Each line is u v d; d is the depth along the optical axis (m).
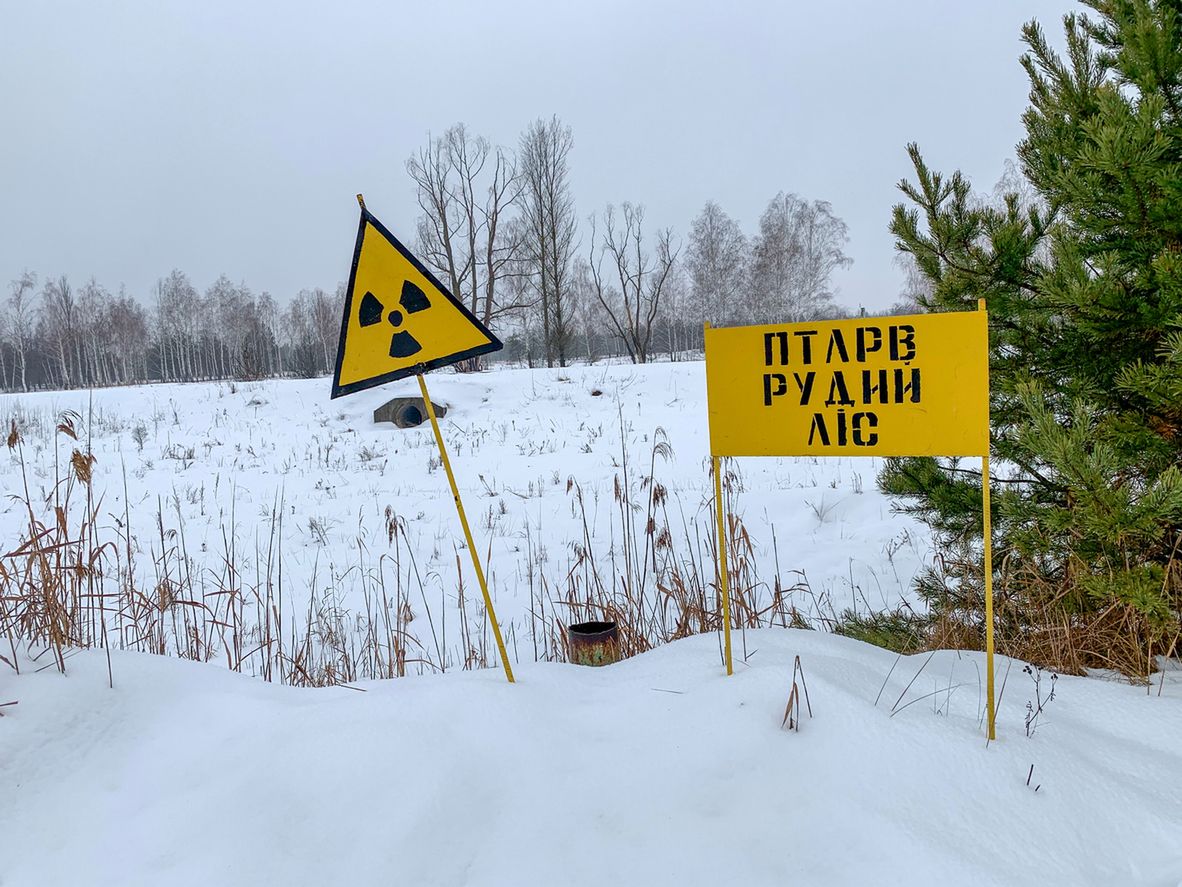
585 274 43.03
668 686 2.97
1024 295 3.83
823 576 6.55
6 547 8.08
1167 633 3.29
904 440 2.68
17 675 2.92
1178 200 3.12
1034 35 3.91
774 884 1.94
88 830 2.21
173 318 62.12
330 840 2.15
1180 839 2.03
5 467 13.23
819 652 3.26
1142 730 2.67
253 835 2.15
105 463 13.82
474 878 2.03
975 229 3.91
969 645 3.95
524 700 2.86
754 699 2.67
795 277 45.88
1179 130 3.33
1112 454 3.04
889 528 7.72
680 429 15.37
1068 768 2.32
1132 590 2.98
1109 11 3.79
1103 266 3.24
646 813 2.23
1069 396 3.62
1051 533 3.46
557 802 2.30
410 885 2.00
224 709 2.89
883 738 2.42
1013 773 2.28
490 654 5.28
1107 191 3.40
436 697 2.84
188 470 13.27
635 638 4.48
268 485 11.96
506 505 10.14
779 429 2.86
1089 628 3.47
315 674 4.70
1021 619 3.95
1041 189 4.07
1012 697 2.89
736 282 47.69
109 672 3.00
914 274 29.89
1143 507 2.88
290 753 2.51
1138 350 3.50
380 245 3.15
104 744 2.62
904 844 1.99
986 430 2.54
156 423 17.72
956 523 4.12
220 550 8.34
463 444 15.16
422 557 8.02
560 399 19.44
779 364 2.85
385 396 19.70
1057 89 3.89
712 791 2.29
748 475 11.07
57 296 55.62
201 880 2.00
